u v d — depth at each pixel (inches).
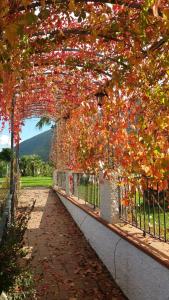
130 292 191.2
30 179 1355.8
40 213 499.8
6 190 429.4
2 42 102.6
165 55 157.8
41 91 402.3
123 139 189.9
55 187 788.6
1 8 103.8
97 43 200.8
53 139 773.9
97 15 166.4
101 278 230.1
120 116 200.2
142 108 173.8
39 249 302.8
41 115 591.2
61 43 195.5
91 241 307.6
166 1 124.8
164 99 165.5
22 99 428.8
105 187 252.5
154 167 153.3
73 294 202.1
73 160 423.2
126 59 181.3
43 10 140.0
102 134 228.2
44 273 237.6
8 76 142.1
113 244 227.6
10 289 142.1
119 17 167.3
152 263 160.2
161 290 149.8
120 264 210.5
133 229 211.2
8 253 152.6
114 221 236.2
